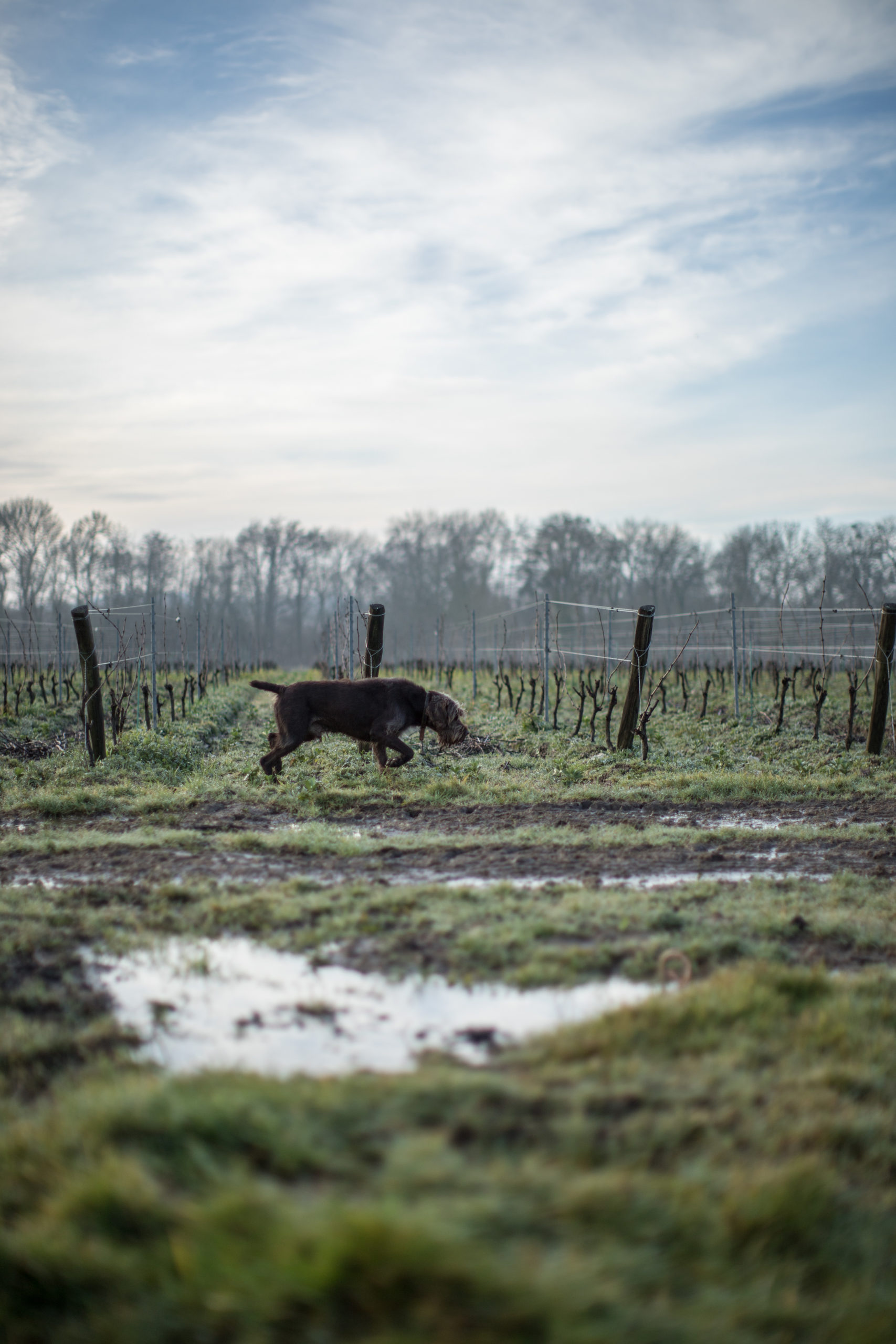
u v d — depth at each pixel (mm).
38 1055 4363
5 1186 3213
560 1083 3895
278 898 6781
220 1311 2600
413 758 13609
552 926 6109
